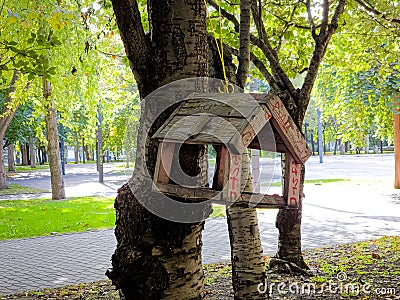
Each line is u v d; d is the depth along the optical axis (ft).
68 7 29.96
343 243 27.30
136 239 9.37
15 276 22.24
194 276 9.60
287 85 18.37
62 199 52.08
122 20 9.51
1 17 20.84
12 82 44.11
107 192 60.18
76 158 168.25
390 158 132.87
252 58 19.36
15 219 38.45
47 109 42.19
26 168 138.00
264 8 22.85
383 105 39.91
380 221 34.60
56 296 18.60
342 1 18.92
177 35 9.62
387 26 24.63
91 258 25.64
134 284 9.42
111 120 42.19
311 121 128.57
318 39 18.75
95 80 37.70
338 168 94.89
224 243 28.50
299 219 20.06
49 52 32.07
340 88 42.01
